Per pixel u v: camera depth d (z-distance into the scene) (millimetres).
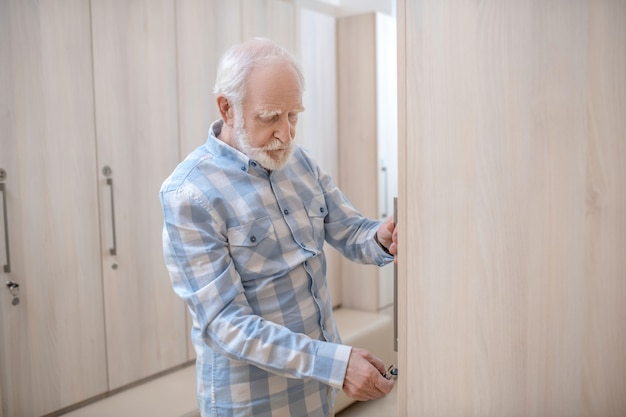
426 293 1058
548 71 913
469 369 1027
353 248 1413
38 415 2041
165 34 2342
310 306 1317
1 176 1887
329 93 3246
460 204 1008
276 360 1108
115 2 2162
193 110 2465
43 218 2008
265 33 2795
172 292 2463
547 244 938
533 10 917
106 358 2234
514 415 992
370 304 3379
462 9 976
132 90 2236
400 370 1094
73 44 2045
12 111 1898
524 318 969
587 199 900
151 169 2326
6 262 1919
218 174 1244
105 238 2195
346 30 3260
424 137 1034
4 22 1860
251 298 1244
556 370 949
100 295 2197
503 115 956
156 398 2242
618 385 900
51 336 2061
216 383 1279
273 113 1171
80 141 2088
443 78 1004
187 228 1184
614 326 895
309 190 1368
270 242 1254
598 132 882
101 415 2113
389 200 3387
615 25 855
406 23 1032
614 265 888
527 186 946
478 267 1002
